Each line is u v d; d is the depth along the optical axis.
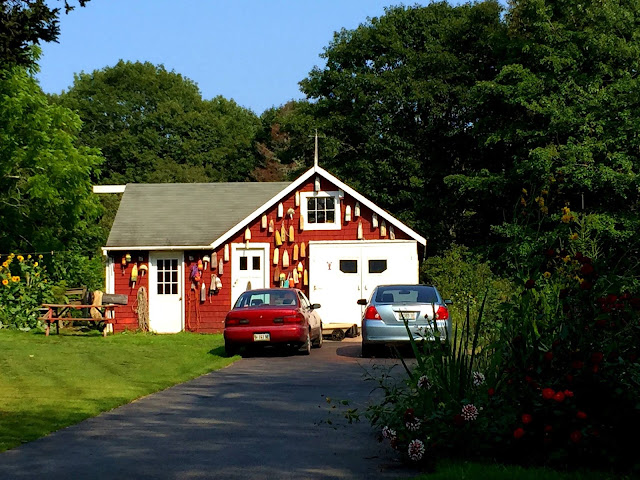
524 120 36.12
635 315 7.92
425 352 9.00
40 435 9.46
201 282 30.16
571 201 33.00
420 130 43.59
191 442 9.12
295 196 29.86
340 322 29.25
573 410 7.55
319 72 48.47
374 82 43.97
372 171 43.38
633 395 7.45
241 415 11.04
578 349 7.95
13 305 27.31
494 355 8.51
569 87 33.41
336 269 29.45
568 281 8.97
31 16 12.77
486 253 34.31
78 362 17.70
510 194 36.91
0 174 36.41
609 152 31.56
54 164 36.97
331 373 16.11
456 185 40.72
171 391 13.59
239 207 32.47
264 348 22.52
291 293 21.31
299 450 8.72
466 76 43.09
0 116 35.91
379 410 8.87
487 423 7.86
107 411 11.41
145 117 67.62
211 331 29.97
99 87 68.62
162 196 33.31
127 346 22.45
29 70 37.00
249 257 30.00
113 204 57.06
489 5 43.84
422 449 7.75
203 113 69.69
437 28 44.69
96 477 7.42
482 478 6.95
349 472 7.71
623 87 31.72
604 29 33.78
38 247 38.44
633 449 7.43
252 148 66.62
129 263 30.47
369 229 29.58
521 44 35.44
